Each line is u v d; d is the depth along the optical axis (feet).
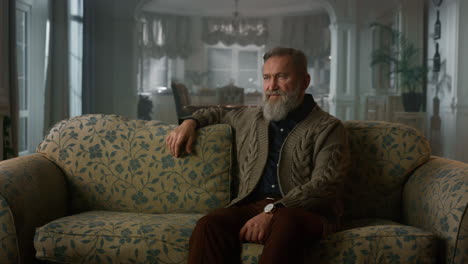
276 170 6.13
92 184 6.67
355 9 25.12
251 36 34.01
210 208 6.52
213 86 34.14
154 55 32.04
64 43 18.25
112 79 24.75
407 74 21.77
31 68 17.11
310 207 5.47
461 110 19.17
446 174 5.60
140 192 6.60
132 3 24.90
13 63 13.23
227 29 33.86
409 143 6.56
